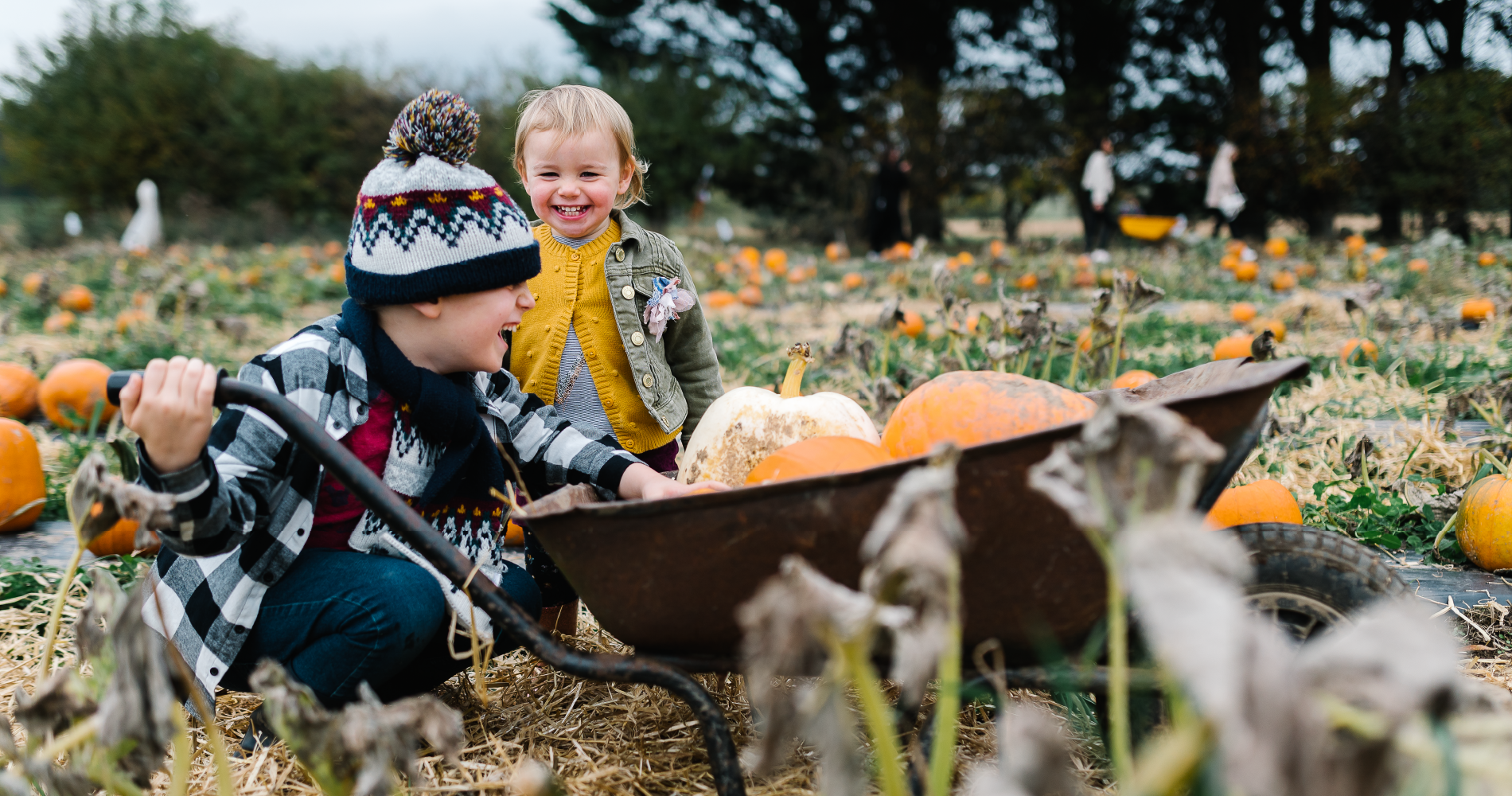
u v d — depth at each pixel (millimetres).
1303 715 775
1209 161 23016
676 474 2848
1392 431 4035
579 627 2760
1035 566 1614
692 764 1949
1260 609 1726
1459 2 20344
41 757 1235
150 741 1205
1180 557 840
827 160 25453
